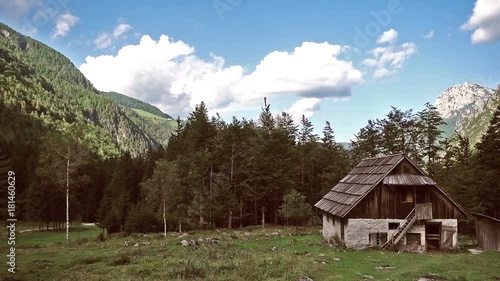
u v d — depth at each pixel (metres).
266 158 77.88
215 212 72.31
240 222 78.31
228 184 75.62
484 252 39.62
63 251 41.62
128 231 67.12
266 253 35.50
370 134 86.12
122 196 83.81
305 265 28.12
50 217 83.50
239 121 83.50
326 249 40.03
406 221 40.88
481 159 55.97
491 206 52.56
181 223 70.81
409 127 77.50
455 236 41.06
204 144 84.69
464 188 56.84
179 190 64.75
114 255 35.78
